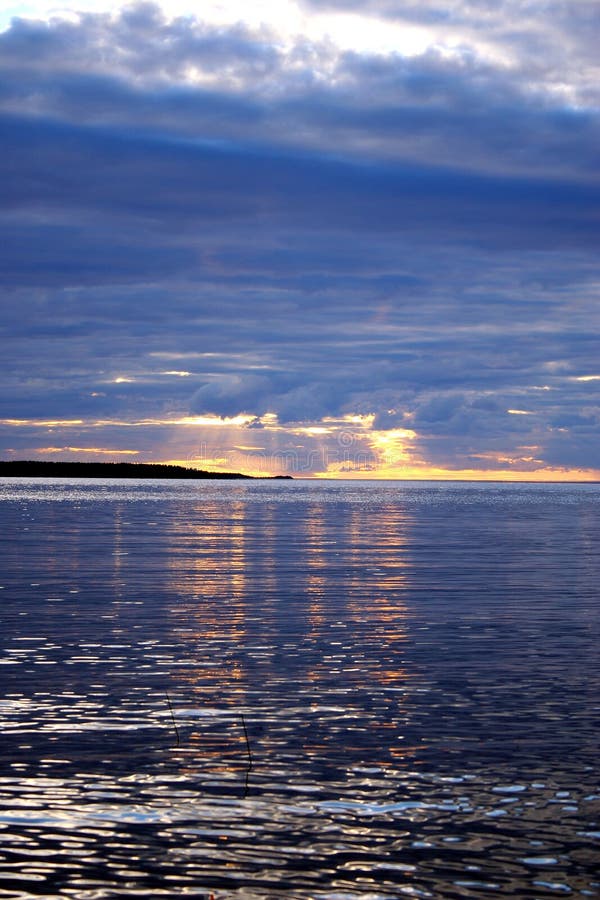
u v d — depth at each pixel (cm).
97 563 4206
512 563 4428
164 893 890
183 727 1438
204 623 2470
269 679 1786
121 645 2136
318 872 931
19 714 1511
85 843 995
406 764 1256
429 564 4356
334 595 3112
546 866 945
